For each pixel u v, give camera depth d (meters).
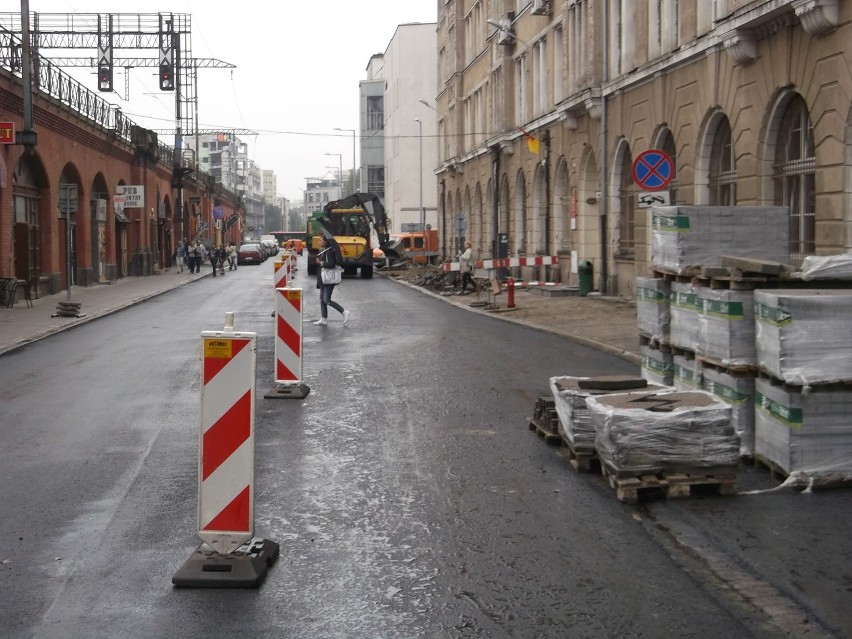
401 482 8.12
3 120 28.80
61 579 5.88
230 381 5.89
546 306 27.73
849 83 15.99
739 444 7.53
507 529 6.80
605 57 29.91
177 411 11.53
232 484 5.92
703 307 9.05
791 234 19.02
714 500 7.47
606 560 6.13
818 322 7.61
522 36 42.44
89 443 9.77
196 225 75.81
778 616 5.21
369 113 114.50
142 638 4.99
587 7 31.61
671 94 24.78
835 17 16.23
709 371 9.06
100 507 7.45
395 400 12.12
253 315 25.95
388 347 18.02
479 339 19.53
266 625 5.15
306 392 12.52
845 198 16.33
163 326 23.06
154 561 6.20
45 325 22.75
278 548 6.33
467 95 55.69
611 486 7.83
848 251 16.33
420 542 6.54
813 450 7.71
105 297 33.34
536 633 5.02
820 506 7.26
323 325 22.66
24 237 31.36
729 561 6.09
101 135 41.62
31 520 7.11
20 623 5.19
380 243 52.56
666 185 16.41
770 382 8.07
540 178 40.72
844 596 5.49
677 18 24.72
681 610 5.30
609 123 30.09
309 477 8.33
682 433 7.45
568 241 36.94
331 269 22.53
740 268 8.39
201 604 5.46
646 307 10.76
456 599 5.50
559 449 9.29
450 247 62.56
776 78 18.72
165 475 8.44
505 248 38.56
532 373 14.42
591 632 5.02
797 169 18.61
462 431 10.18
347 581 5.82
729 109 21.06
